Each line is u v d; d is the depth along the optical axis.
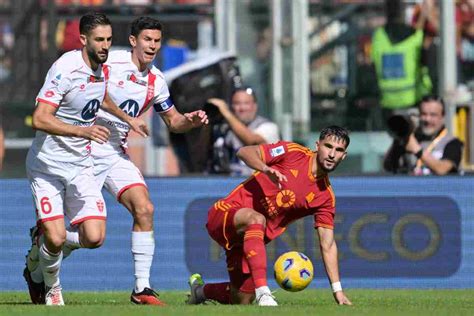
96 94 28.55
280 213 28.91
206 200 39.66
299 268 28.38
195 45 56.44
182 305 28.14
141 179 31.08
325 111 54.19
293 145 28.84
